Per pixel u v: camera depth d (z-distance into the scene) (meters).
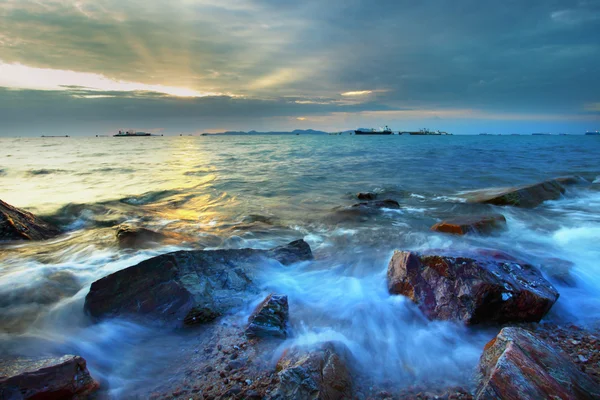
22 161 29.41
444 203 12.37
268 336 3.75
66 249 7.16
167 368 3.36
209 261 5.11
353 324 4.09
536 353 2.70
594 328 3.91
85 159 32.34
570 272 5.44
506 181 17.84
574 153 37.56
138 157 35.47
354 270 6.05
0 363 2.97
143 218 10.41
